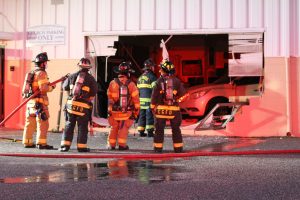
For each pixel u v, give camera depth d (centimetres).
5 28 1501
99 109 1509
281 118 1326
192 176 732
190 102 1496
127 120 1052
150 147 1105
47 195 603
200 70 1806
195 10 1377
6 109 1498
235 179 704
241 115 1339
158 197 593
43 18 1475
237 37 1362
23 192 618
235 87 1470
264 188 640
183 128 1374
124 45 1652
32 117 1073
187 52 1820
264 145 1126
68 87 1028
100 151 1026
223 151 1010
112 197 594
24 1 1488
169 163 868
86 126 1016
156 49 1803
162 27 1398
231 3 1359
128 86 1049
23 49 1488
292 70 1326
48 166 832
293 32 1330
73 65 1450
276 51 1334
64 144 1016
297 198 586
